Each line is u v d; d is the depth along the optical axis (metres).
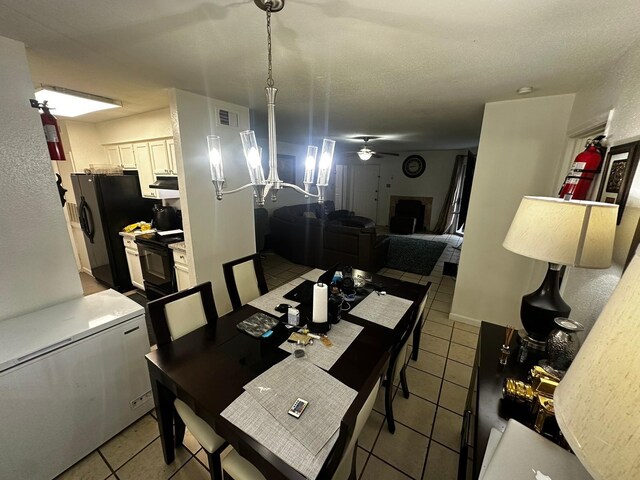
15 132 1.54
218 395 1.08
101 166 3.89
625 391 0.37
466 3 1.10
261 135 5.24
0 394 1.22
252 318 1.63
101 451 1.58
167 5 1.15
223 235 3.00
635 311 0.39
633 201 1.18
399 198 8.69
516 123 2.48
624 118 1.40
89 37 1.44
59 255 1.77
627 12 1.11
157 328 1.42
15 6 1.16
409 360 2.41
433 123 3.75
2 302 1.58
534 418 0.98
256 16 1.23
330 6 1.14
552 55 1.55
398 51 1.56
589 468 0.39
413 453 1.59
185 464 1.51
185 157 2.52
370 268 4.35
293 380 1.17
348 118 3.50
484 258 2.83
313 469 0.82
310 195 1.39
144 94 2.53
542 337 1.36
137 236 3.31
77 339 1.45
